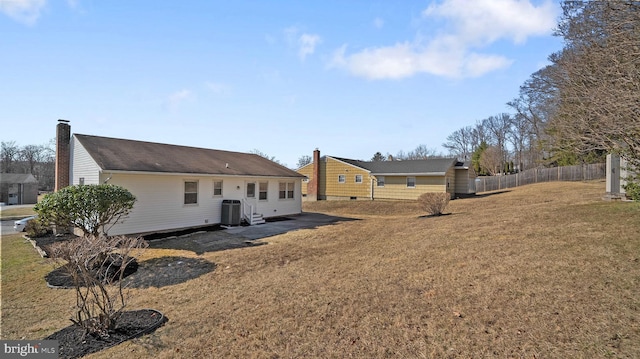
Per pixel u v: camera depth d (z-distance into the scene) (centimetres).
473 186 2847
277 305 516
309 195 2995
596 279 453
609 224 738
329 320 441
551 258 566
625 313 356
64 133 1373
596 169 2762
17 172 4762
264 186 1733
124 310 548
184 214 1340
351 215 1988
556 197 1608
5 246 1147
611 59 710
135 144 1444
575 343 316
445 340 355
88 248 498
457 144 6297
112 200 852
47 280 749
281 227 1448
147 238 1186
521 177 3186
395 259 722
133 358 387
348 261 761
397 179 2542
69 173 1373
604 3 687
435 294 485
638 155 784
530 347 319
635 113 638
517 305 410
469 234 866
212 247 1041
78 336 459
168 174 1253
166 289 662
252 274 723
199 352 389
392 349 351
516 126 5138
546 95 2192
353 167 2762
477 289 480
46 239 1214
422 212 1983
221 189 1498
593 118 825
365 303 484
